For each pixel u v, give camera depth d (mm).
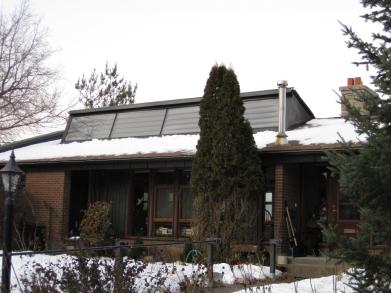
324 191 15352
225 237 12727
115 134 19688
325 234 5496
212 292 8750
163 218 17094
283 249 13961
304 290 8758
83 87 37844
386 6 5805
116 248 7941
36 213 18203
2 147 21359
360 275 5484
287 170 14719
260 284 9164
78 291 6887
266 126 16844
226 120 14125
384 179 5172
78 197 18969
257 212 14438
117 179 18359
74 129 20812
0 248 13516
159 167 16250
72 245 14609
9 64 23594
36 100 23844
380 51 5531
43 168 18484
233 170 13914
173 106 18859
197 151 14523
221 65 14789
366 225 5383
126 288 7293
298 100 17891
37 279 7781
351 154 5676
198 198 13867
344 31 5941
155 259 10500
